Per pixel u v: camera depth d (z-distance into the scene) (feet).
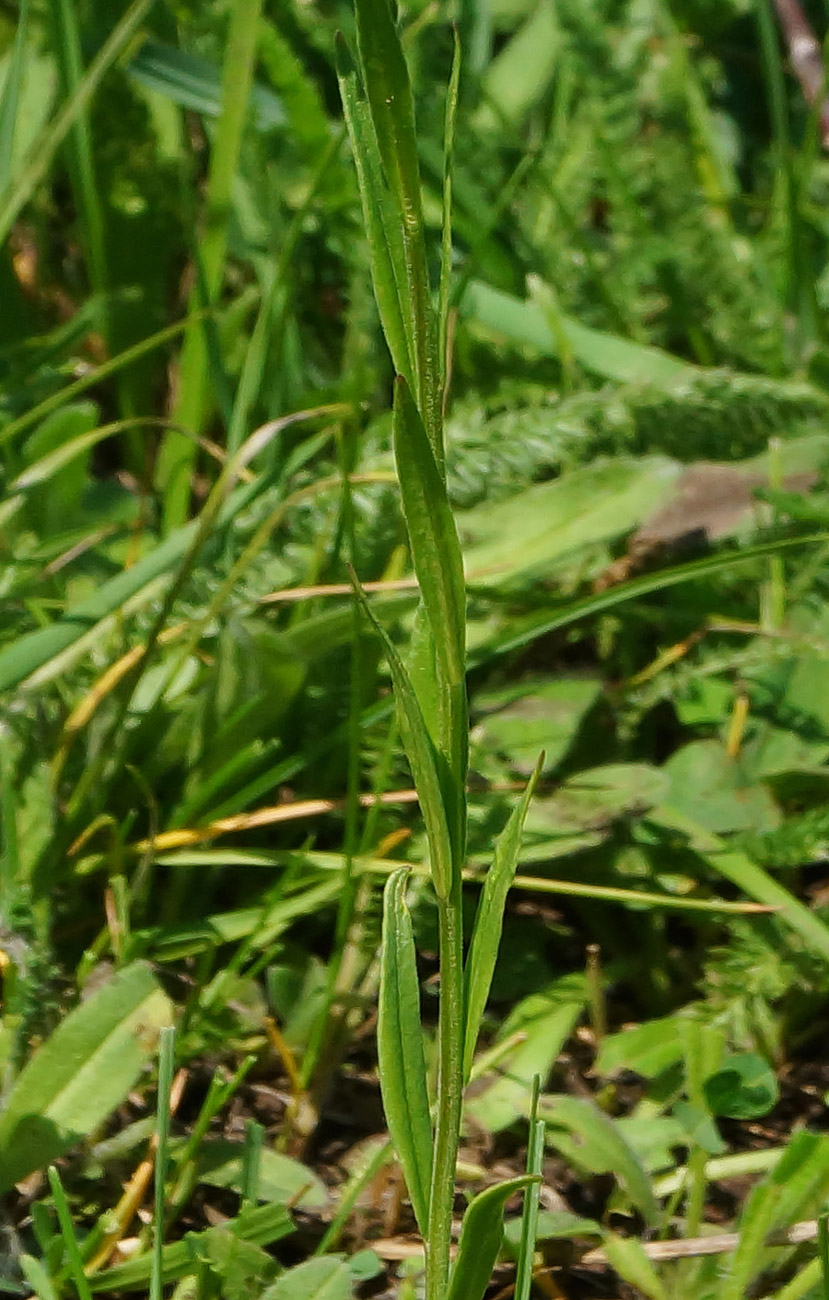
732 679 2.46
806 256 3.08
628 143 3.24
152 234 2.93
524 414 2.54
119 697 2.17
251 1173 1.96
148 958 2.11
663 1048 2.11
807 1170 1.97
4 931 2.06
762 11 3.10
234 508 2.29
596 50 3.22
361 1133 2.12
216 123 2.98
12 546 2.38
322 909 2.22
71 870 2.16
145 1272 1.92
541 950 2.23
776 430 2.64
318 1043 2.08
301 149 2.89
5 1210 1.99
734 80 3.98
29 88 3.01
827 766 2.33
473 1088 2.08
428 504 1.63
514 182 2.61
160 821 2.23
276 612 2.34
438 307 1.66
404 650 2.31
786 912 2.17
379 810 2.25
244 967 2.19
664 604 2.59
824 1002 2.23
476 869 2.19
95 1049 1.97
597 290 3.09
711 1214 2.06
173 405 2.98
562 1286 2.02
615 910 2.28
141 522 2.42
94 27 2.96
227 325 2.79
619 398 2.55
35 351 2.88
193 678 2.25
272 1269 1.93
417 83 3.14
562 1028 2.13
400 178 1.61
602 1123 2.01
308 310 3.13
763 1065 2.04
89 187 2.73
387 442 2.60
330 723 2.29
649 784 2.23
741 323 2.98
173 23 3.01
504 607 2.45
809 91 3.67
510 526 2.40
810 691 2.36
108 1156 1.99
